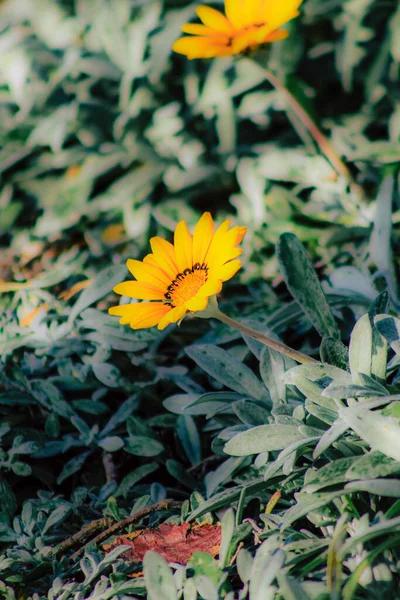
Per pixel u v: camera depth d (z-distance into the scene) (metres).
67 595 0.66
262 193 0.95
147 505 0.72
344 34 1.01
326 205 0.92
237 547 0.67
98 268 0.95
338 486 0.64
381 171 0.94
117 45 1.01
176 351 0.87
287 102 0.97
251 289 0.90
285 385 0.71
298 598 0.59
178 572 0.64
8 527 0.71
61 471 0.79
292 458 0.65
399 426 0.62
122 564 0.67
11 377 0.81
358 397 0.66
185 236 0.66
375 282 0.80
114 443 0.76
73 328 0.83
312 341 0.84
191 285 0.65
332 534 0.64
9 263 0.97
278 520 0.66
